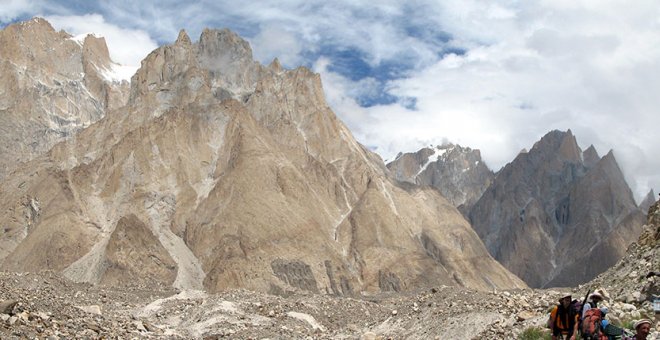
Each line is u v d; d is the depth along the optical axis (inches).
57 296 2672.2
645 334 1001.5
